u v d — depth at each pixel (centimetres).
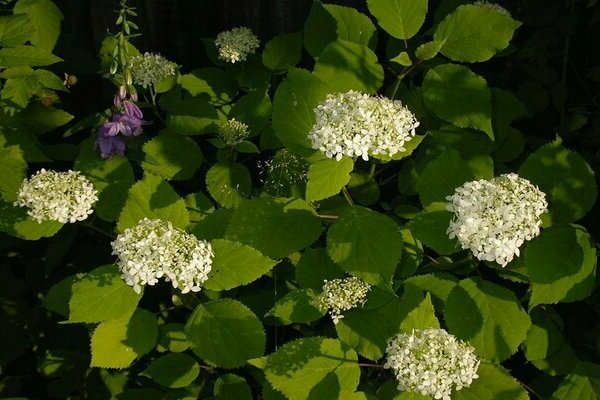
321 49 314
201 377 285
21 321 320
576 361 253
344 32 304
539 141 352
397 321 242
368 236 225
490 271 330
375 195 306
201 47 405
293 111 258
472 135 292
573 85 373
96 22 377
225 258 239
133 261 221
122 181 280
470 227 207
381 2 271
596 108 363
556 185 233
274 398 241
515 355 317
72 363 306
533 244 222
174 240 226
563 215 232
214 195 309
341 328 245
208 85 364
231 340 237
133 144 329
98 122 332
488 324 221
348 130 223
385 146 225
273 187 305
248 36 360
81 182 263
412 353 205
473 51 263
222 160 318
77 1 374
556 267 217
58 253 308
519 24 254
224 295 295
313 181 232
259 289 320
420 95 305
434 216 237
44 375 304
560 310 309
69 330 321
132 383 306
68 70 367
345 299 240
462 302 225
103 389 303
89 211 262
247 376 307
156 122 390
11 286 324
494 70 380
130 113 276
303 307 252
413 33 274
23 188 255
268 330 319
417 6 269
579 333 301
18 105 301
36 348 320
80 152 294
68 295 265
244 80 362
